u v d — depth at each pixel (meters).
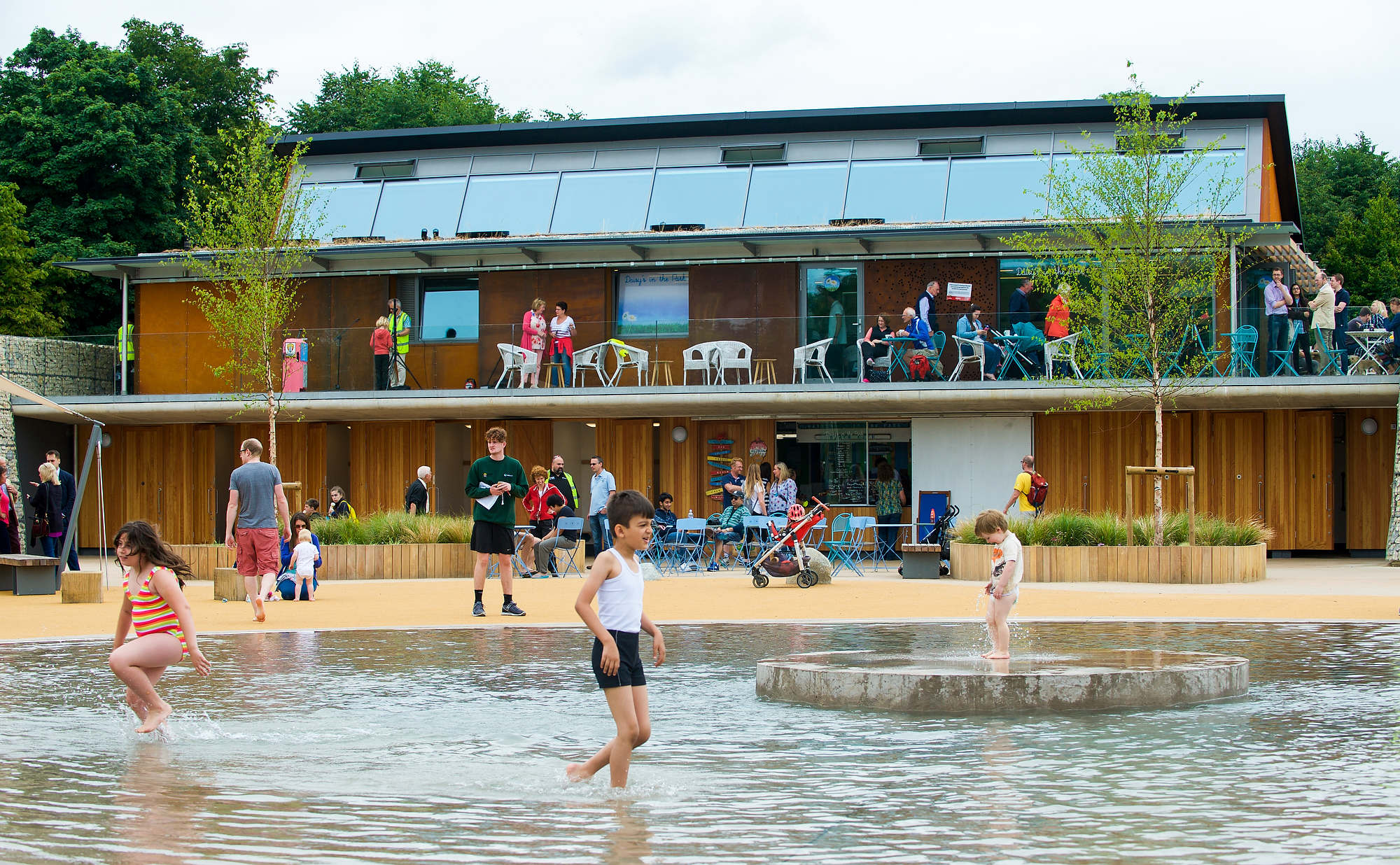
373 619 14.90
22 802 6.16
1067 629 13.22
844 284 27.47
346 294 29.39
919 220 27.78
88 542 30.17
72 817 5.86
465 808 6.04
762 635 13.06
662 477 27.89
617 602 6.42
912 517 26.53
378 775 6.75
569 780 6.54
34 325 38.19
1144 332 21.20
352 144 31.45
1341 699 8.98
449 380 28.06
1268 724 8.05
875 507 27.28
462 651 12.09
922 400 25.03
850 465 27.47
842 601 16.53
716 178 29.34
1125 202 21.22
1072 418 26.19
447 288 29.17
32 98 39.91
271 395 25.86
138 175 39.97
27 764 7.07
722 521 23.27
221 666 11.08
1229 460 25.75
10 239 37.66
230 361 26.73
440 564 22.03
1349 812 5.82
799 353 25.81
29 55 41.00
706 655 11.66
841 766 6.93
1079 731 7.91
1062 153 28.23
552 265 28.48
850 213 28.22
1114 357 21.42
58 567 19.36
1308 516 25.42
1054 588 18.31
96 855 5.22
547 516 22.11
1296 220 34.88
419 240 29.48
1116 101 21.95
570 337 27.00
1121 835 5.46
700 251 27.86
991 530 9.91
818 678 9.01
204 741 7.73
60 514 21.84
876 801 6.11
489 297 28.73
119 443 30.19
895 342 25.38
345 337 28.12
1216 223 23.38
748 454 27.61
